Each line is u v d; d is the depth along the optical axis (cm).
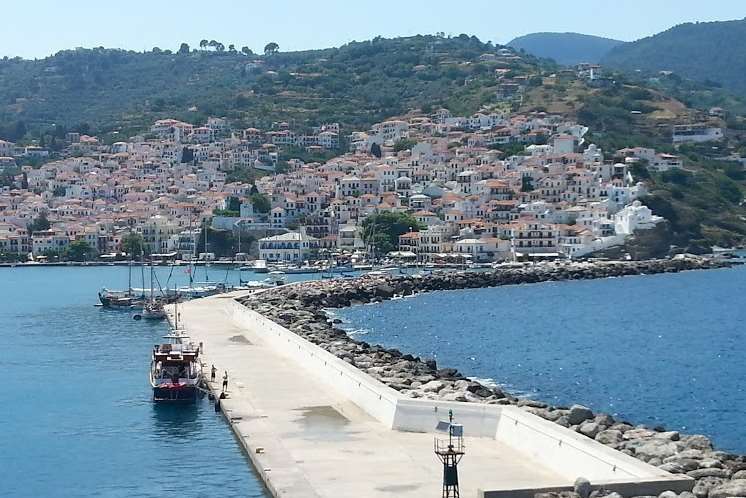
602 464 7944
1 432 11350
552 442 8688
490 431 9781
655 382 15725
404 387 11950
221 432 10925
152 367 14200
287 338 16188
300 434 10162
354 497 7869
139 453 10225
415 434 10012
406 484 8200
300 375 13875
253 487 8838
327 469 8756
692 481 7356
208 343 17550
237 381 13412
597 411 13462
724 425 12675
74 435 11119
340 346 16312
